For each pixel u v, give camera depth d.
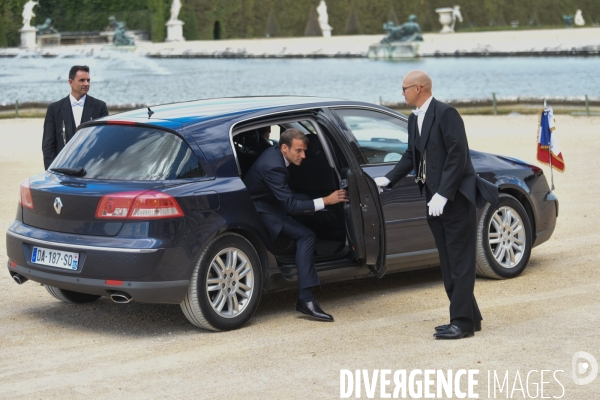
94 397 10.99
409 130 13.54
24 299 16.69
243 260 14.23
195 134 14.08
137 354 12.96
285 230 14.57
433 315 14.88
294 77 124.56
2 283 18.00
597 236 21.84
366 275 15.77
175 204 13.31
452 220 13.12
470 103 73.62
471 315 13.40
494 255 17.22
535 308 15.09
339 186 15.66
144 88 114.19
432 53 162.25
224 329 14.07
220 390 11.15
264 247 14.48
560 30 182.00
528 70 127.44
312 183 16.00
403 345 13.08
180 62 164.62
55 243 13.83
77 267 13.57
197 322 13.89
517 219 17.53
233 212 13.96
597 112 67.31
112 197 13.37
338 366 12.09
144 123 14.31
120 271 13.16
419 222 16.23
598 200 27.58
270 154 14.56
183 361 12.52
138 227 13.20
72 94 18.45
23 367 12.41
